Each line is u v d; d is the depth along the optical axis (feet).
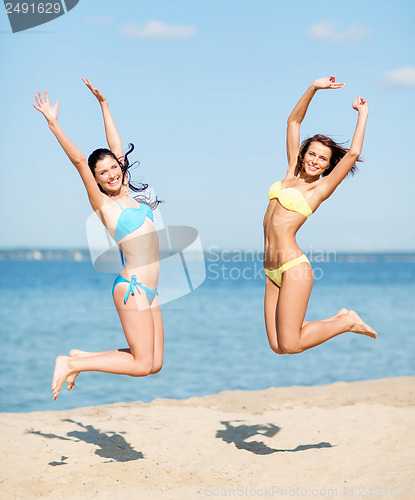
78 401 38.11
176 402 30.32
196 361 55.01
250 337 72.69
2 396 39.27
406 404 28.22
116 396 39.70
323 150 17.53
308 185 17.75
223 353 59.93
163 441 22.31
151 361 16.76
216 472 17.88
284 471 18.10
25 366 50.80
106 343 64.90
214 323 88.99
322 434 23.06
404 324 85.56
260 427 24.49
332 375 48.32
